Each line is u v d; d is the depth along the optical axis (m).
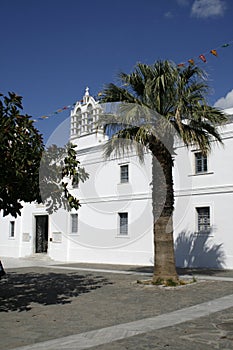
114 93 13.35
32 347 6.46
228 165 18.25
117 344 6.58
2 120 7.88
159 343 6.57
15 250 28.39
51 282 14.63
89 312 9.27
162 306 9.81
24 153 8.14
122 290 12.46
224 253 17.94
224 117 13.32
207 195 18.78
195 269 18.00
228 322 7.97
